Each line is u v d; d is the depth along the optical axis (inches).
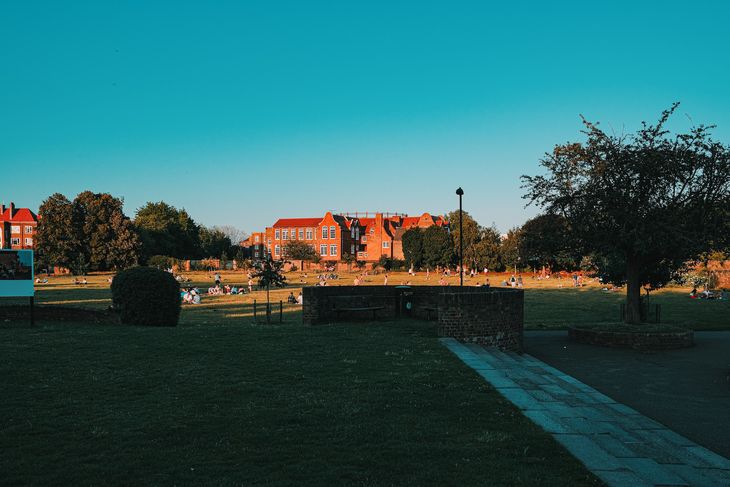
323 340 670.5
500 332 734.5
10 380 454.9
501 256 3722.9
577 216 892.6
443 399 411.2
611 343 834.2
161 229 4894.2
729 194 845.2
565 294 2026.3
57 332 725.3
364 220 5541.3
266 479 262.7
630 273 932.0
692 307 1494.8
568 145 917.8
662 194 860.0
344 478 265.0
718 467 314.0
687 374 629.0
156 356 561.6
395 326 824.3
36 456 289.9
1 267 786.8
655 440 365.1
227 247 5885.8
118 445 307.3
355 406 386.6
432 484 259.3
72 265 3440.0
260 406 385.7
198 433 328.8
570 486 261.1
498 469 279.0
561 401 429.1
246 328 785.6
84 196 3673.7
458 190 1002.7
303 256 4443.9
